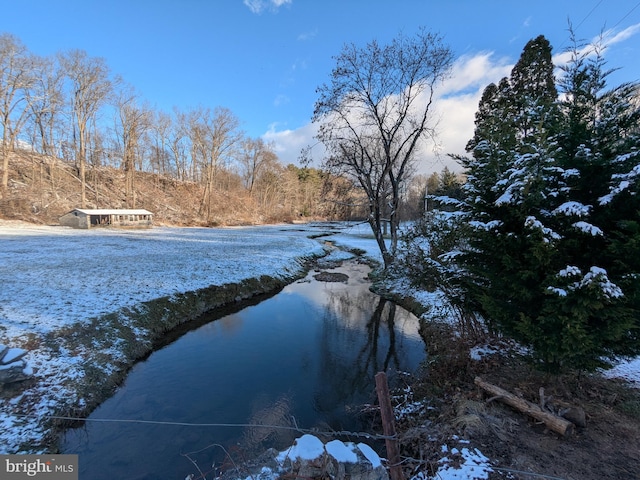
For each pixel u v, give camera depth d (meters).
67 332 7.72
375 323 11.42
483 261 5.59
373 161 18.05
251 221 63.16
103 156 52.09
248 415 5.91
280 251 24.19
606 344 4.36
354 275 20.06
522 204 4.52
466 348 7.18
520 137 5.45
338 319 11.84
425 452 4.25
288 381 7.23
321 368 7.89
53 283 11.11
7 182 38.31
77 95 42.94
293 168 92.75
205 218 55.72
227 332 10.32
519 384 5.37
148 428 5.49
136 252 19.36
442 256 6.13
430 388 6.14
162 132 64.56
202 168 62.81
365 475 3.23
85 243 22.36
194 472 4.49
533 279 4.55
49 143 44.06
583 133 4.66
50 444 4.91
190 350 8.88
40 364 6.37
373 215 17.42
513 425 4.43
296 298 14.70
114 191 52.25
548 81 12.45
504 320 4.92
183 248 22.47
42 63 38.22
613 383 5.31
